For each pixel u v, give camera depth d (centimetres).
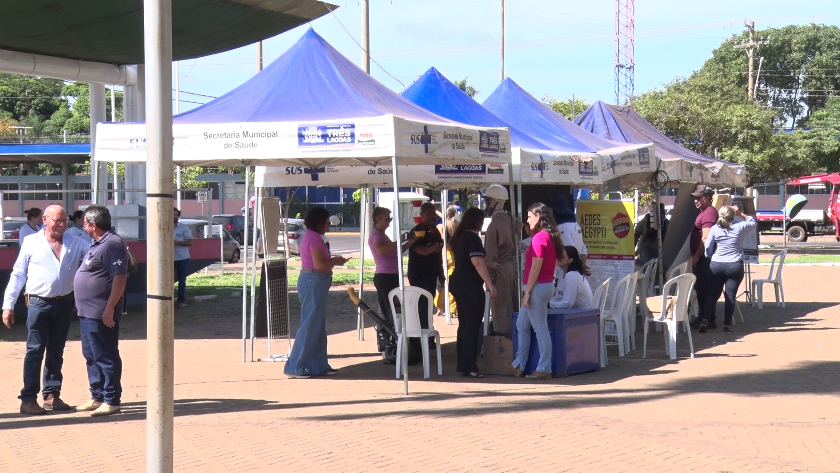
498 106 1334
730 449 657
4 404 849
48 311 798
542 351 966
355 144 863
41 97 9462
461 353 999
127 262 802
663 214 1661
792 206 3784
